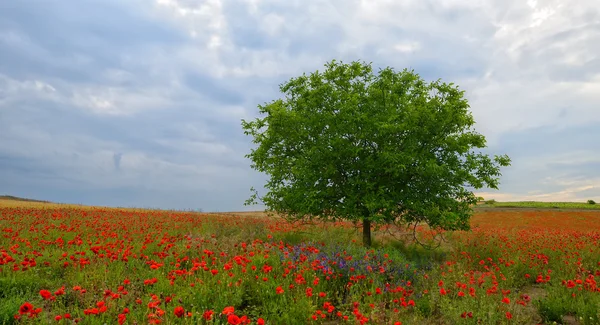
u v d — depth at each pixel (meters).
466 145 14.62
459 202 15.17
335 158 14.60
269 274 8.08
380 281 8.55
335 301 7.71
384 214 14.48
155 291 6.98
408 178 14.80
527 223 32.91
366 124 14.29
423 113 14.27
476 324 6.22
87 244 11.30
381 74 15.81
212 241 11.80
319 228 17.12
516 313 6.98
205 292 6.74
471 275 8.80
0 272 7.60
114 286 7.15
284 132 15.46
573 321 6.97
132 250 10.23
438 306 7.40
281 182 16.05
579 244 14.41
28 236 12.50
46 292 5.04
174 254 9.34
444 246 16.28
